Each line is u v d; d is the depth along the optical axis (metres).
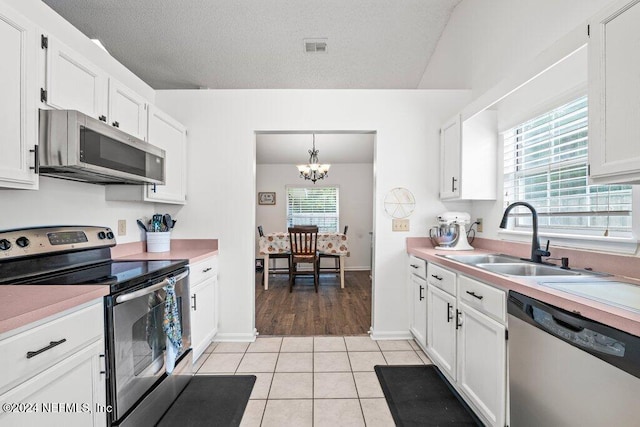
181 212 2.71
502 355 1.37
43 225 1.63
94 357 1.16
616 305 0.94
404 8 2.88
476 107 2.17
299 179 6.66
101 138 1.50
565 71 1.74
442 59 3.22
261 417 1.68
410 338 2.74
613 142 1.08
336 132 2.80
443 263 1.99
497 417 1.40
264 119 2.72
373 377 2.09
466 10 2.74
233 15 2.85
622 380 0.83
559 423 1.04
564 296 1.06
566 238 1.76
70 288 1.18
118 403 1.27
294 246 4.54
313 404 1.80
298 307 3.73
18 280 1.38
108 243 1.95
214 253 2.57
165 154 2.24
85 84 1.55
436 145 2.76
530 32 1.96
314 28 3.04
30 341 0.89
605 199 1.57
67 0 2.59
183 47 3.22
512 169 2.29
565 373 1.02
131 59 3.38
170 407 1.75
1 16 1.11
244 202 2.70
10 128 1.15
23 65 1.20
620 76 1.06
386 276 2.75
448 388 1.95
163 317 1.67
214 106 2.71
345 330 2.96
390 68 3.65
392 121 2.75
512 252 2.17
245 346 2.59
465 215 2.52
